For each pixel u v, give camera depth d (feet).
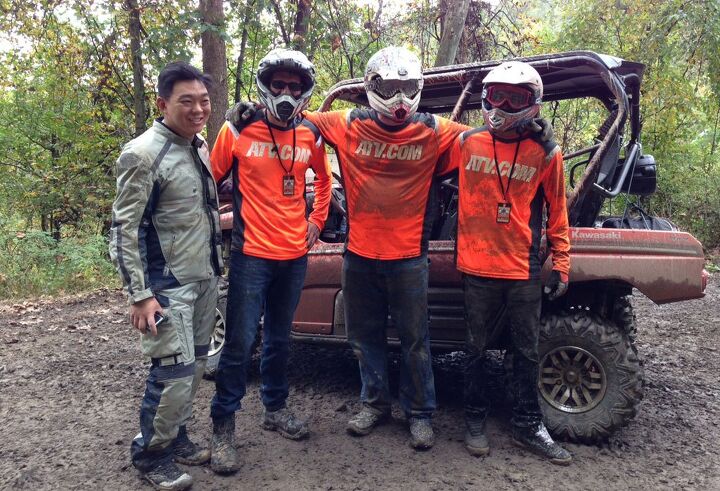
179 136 9.14
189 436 11.59
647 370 16.48
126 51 34.30
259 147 10.09
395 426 12.17
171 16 29.86
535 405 10.89
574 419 11.35
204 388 14.23
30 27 33.91
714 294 27.30
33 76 37.40
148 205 8.87
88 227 34.83
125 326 20.98
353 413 12.85
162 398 9.10
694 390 14.90
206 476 10.12
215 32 26.45
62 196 35.91
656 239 11.66
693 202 37.76
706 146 44.29
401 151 10.42
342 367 15.93
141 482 9.91
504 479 10.12
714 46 36.55
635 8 38.01
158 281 9.09
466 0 27.78
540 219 10.69
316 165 11.04
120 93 36.52
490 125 10.13
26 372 15.76
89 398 13.84
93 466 10.50
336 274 13.23
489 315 10.87
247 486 9.83
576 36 40.06
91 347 18.25
